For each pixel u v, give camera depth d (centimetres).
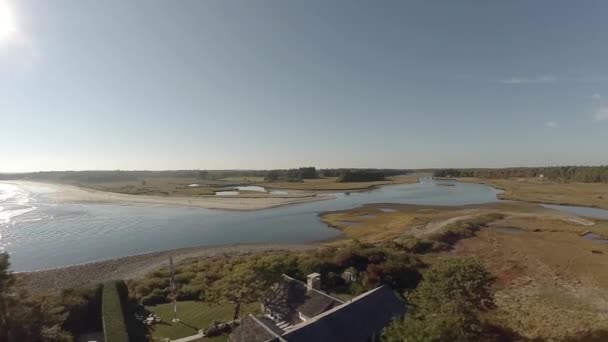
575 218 9738
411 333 2206
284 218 10581
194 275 5031
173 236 8331
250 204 13412
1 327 2495
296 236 8331
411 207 12412
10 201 14975
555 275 5197
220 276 4906
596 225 8806
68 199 15550
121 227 9294
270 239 8056
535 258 6078
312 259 5031
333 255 5269
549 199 14000
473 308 2927
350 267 4812
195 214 11412
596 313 3788
